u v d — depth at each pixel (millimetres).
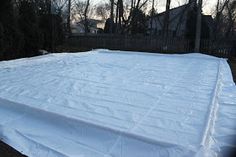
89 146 2414
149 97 3646
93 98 3527
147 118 2832
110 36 15641
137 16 20516
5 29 7500
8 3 7730
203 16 15414
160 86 4305
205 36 14250
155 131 2490
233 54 12445
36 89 3918
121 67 6070
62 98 3484
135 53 8906
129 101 3436
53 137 2580
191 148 2160
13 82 4344
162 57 8258
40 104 3174
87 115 2850
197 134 2445
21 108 3104
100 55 8328
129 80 4680
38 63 6340
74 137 2568
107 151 2334
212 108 3180
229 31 18812
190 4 17297
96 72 5355
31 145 2467
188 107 3238
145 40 14727
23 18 8641
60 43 11977
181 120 2795
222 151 2295
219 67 6551
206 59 8133
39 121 2881
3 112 3131
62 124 2758
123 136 2422
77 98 3506
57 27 11312
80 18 25938
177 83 4562
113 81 4566
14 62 6293
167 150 2207
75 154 2299
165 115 2939
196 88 4223
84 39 16281
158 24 23734
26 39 8594
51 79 4617
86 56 7953
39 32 9070
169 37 14125
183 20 21500
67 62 6609
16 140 2551
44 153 2340
